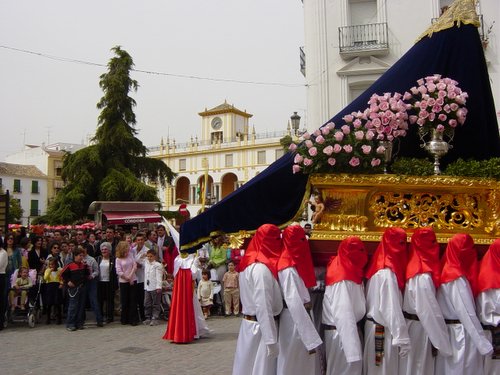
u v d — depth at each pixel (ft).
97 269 33.65
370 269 13.73
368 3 58.03
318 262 14.44
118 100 93.40
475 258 13.93
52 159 192.24
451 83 15.39
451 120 15.35
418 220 14.92
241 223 15.52
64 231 56.44
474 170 15.03
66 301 35.40
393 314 12.80
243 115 209.97
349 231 14.56
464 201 15.11
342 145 14.53
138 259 35.37
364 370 13.71
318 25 57.88
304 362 13.23
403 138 16.76
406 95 15.48
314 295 14.85
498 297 13.48
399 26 56.24
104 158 95.25
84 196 92.63
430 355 13.66
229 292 37.96
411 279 13.33
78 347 26.91
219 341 28.19
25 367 22.71
